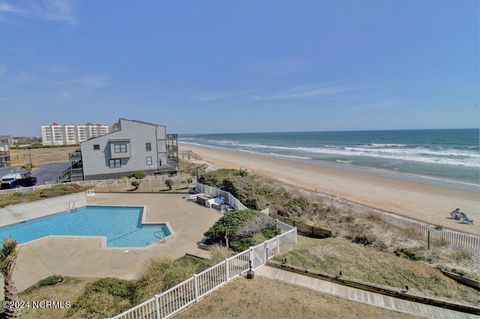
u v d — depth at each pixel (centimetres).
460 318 834
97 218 2114
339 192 2922
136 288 932
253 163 5441
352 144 10012
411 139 11319
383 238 1478
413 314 840
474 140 9550
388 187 3144
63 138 13762
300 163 5297
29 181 3441
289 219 1766
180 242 1474
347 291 957
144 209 2184
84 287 1018
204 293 891
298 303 853
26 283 1099
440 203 2486
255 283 968
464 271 1165
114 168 3766
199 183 2720
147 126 3938
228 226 1402
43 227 1944
